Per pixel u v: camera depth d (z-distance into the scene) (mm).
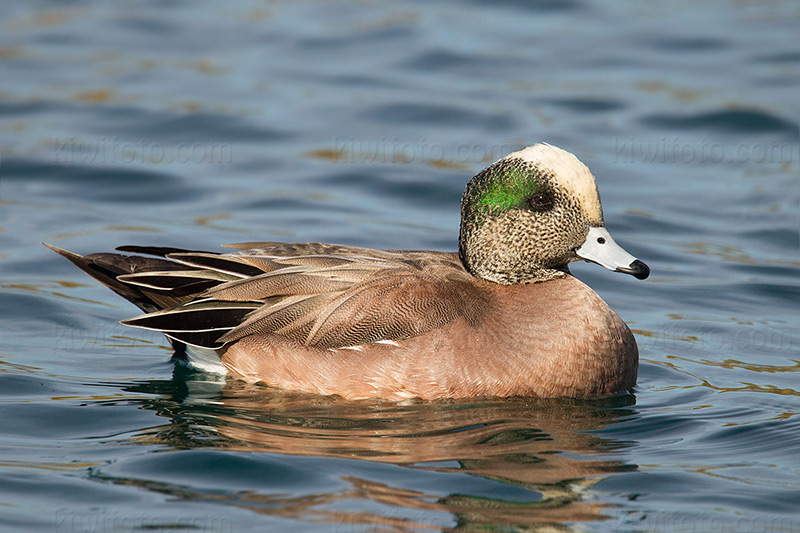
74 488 9031
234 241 16047
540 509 8766
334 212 17250
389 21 26438
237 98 21938
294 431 10289
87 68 23344
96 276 12297
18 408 10828
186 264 11875
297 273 11500
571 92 22500
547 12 27328
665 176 18953
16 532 8258
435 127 20781
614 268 11398
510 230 11547
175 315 11625
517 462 9672
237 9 27562
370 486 9094
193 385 11656
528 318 11227
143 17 26781
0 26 25797
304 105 21719
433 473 9383
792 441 10297
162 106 21422
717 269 15547
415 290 11219
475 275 11781
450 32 25797
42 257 15445
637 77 23328
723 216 17469
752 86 22766
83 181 18312
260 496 8883
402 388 11008
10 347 12602
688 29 26078
